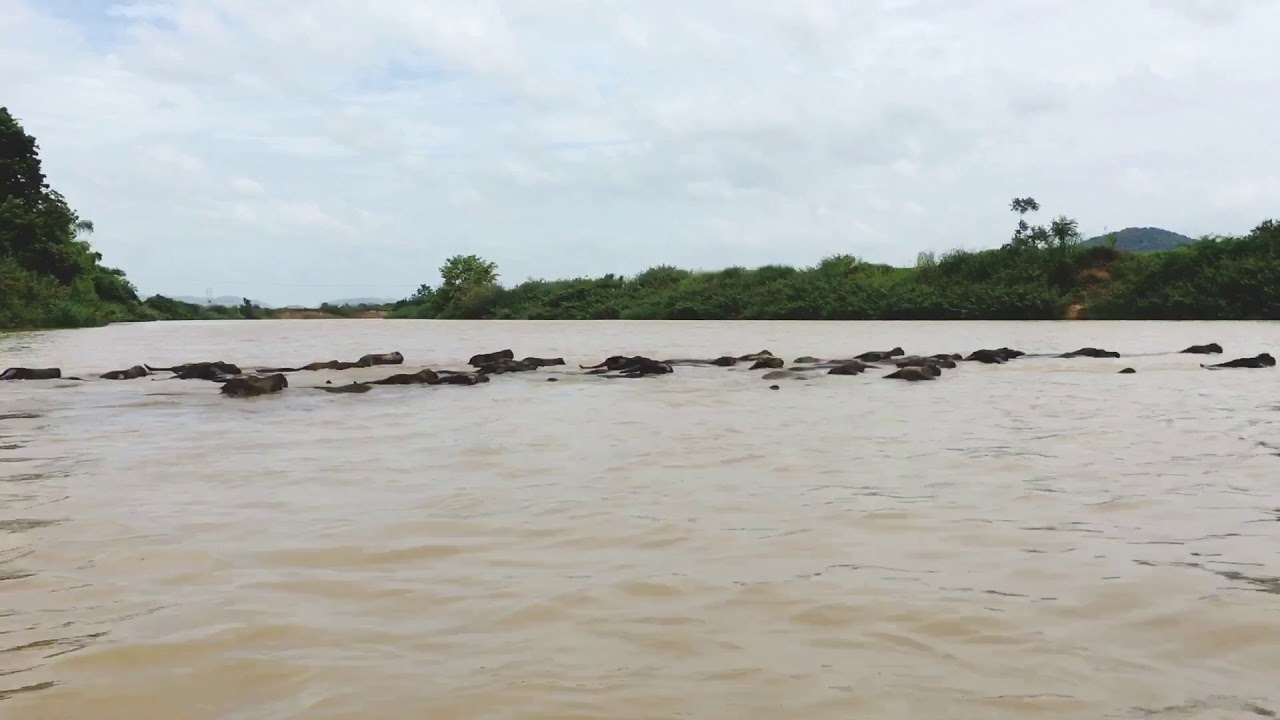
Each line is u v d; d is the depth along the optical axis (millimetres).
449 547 5598
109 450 9375
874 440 9750
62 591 4793
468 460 8688
